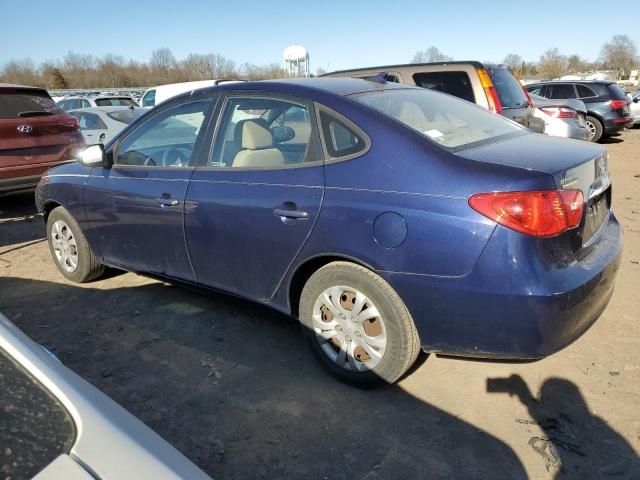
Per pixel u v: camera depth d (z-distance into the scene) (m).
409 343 2.68
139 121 3.89
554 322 2.39
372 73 7.61
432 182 2.52
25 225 6.88
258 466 2.41
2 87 6.96
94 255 4.36
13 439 1.26
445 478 2.31
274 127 3.12
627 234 5.55
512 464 2.38
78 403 1.38
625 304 3.87
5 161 6.79
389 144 2.68
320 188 2.81
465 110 3.46
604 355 3.20
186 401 2.89
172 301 4.18
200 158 3.44
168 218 3.52
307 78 3.47
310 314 3.00
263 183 3.04
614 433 2.55
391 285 2.63
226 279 3.35
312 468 2.39
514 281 2.35
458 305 2.47
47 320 3.92
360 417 2.72
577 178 2.59
